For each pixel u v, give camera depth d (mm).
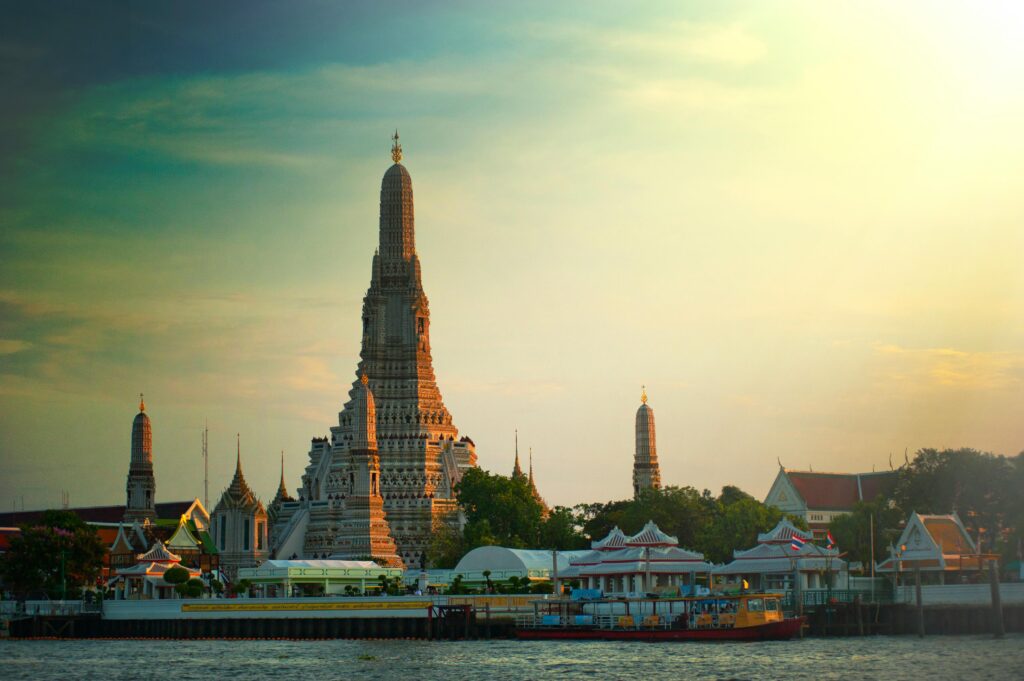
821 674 152250
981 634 197375
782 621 190375
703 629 191125
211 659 183625
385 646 197500
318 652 190625
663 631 192500
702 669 158500
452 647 192875
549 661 170125
